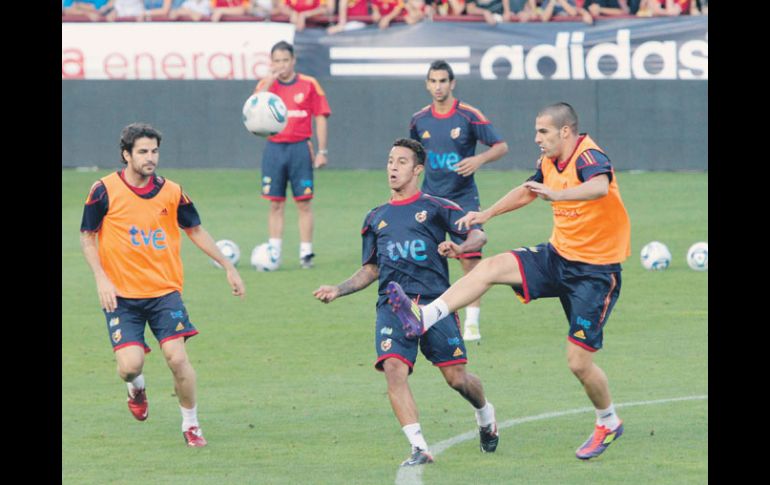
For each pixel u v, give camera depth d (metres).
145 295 30.98
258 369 39.69
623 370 38.59
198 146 86.69
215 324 46.44
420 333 28.52
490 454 30.11
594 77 83.38
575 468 28.78
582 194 28.25
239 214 72.69
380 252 30.62
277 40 85.19
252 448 30.94
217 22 85.94
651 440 31.09
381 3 86.44
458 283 29.36
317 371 39.38
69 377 38.75
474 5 86.44
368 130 85.50
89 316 47.84
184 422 31.17
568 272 29.62
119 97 86.44
